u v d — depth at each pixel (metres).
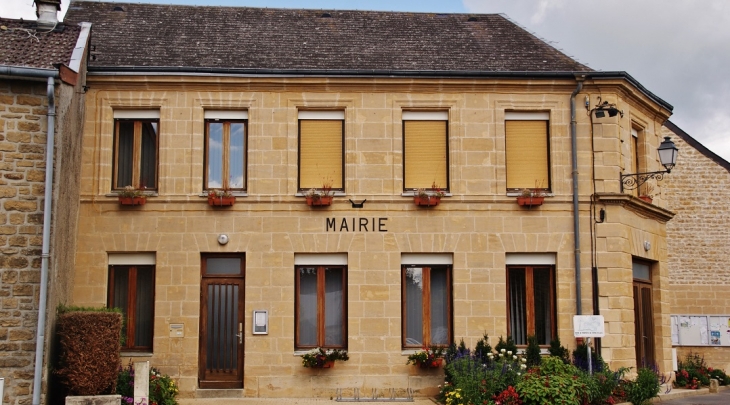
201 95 17.05
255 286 16.70
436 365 16.48
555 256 17.28
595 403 15.09
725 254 22.72
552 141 17.45
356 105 17.25
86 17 19.17
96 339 13.25
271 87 17.12
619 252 17.17
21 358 12.77
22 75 13.15
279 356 16.56
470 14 20.80
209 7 20.06
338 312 17.09
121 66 16.70
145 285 16.80
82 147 16.44
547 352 16.94
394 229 17.02
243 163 17.20
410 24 20.02
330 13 20.30
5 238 12.97
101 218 16.58
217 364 16.69
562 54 18.69
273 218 16.86
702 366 20.94
